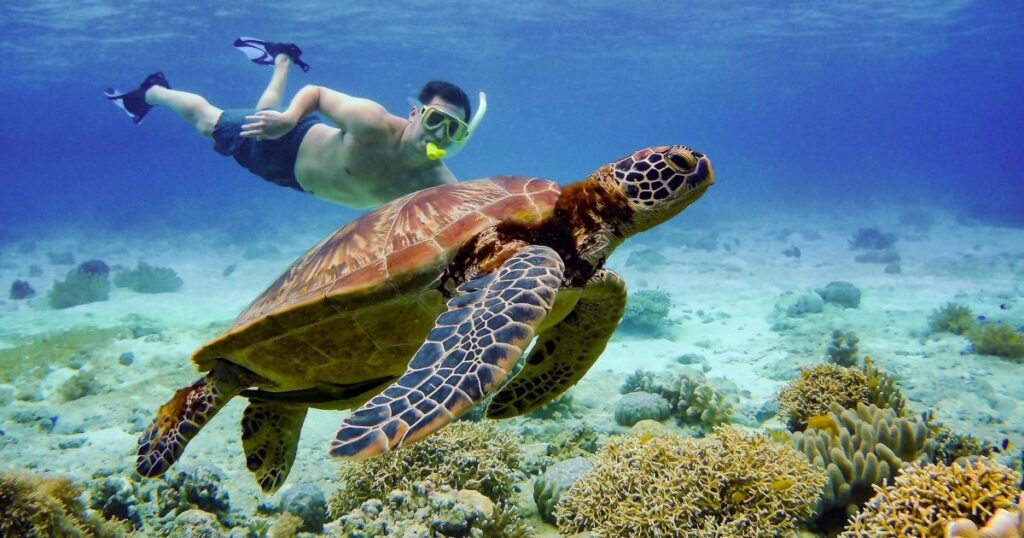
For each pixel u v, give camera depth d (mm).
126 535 5297
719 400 8203
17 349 12594
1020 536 3406
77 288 19500
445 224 3984
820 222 43688
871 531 4047
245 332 3961
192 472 6031
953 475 3977
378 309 3781
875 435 5688
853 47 59375
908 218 41719
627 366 12180
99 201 85688
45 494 4496
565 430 7629
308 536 5750
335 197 9188
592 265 4160
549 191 4344
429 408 2596
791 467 5051
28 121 119125
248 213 52750
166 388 10320
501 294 3180
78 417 8953
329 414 9328
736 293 19500
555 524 5738
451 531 4875
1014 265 22500
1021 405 9102
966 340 12680
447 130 7762
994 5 44000
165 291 21203
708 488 4863
